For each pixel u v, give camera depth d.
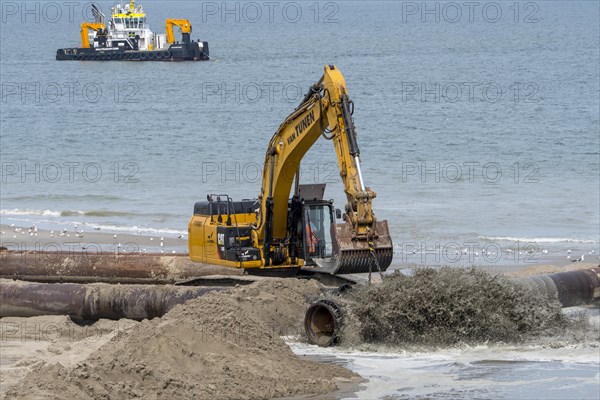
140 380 35.81
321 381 37.94
